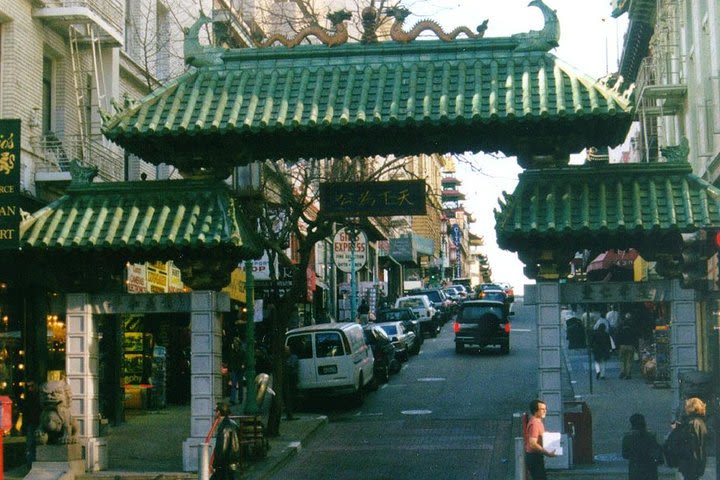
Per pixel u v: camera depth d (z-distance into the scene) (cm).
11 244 1622
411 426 2409
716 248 1134
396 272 7950
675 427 1322
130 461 1867
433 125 1648
